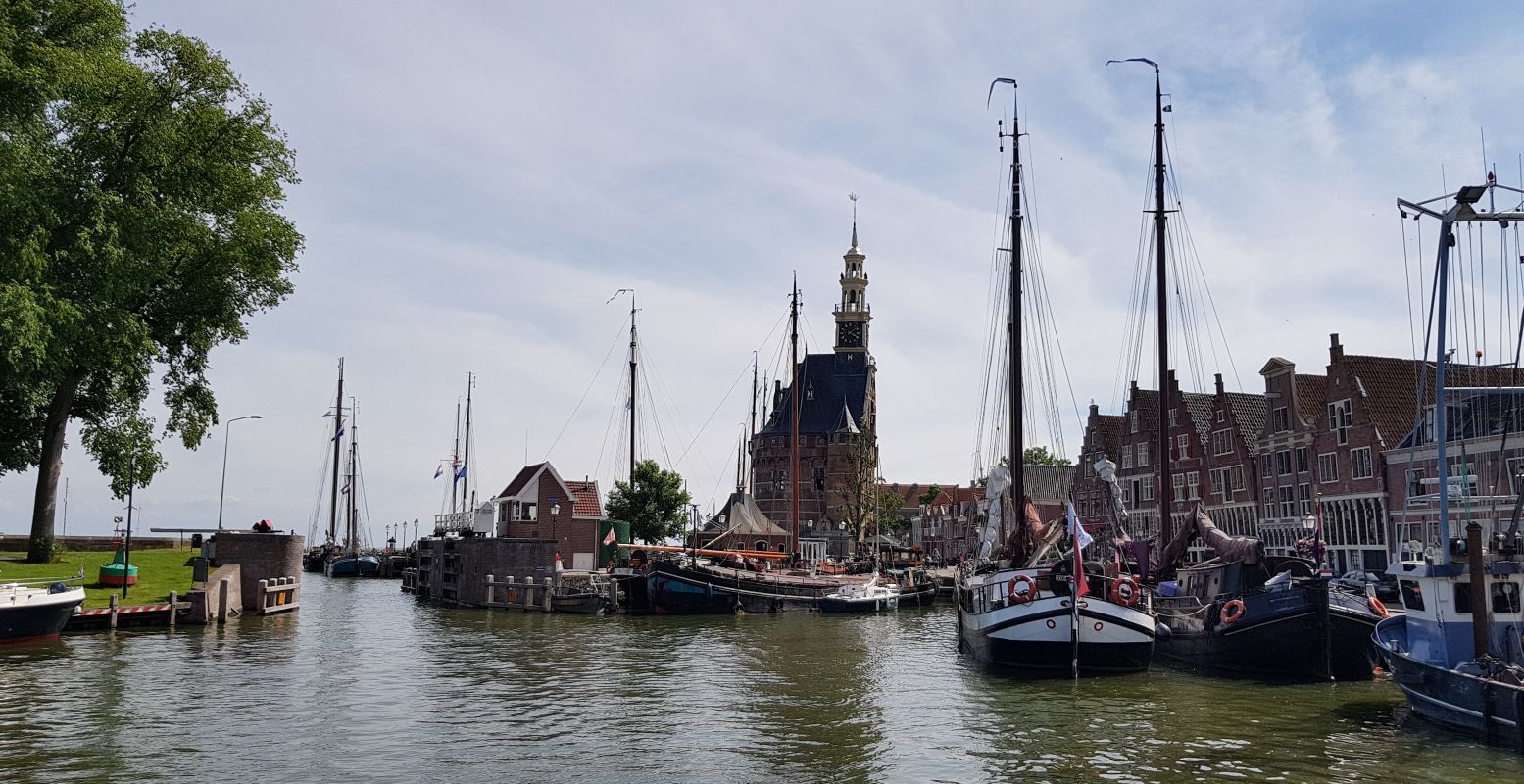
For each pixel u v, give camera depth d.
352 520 119.19
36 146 34.78
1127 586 30.70
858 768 18.47
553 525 78.44
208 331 44.44
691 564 58.94
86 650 32.44
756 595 58.16
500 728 21.78
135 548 71.56
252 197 42.12
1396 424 57.88
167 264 40.47
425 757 19.00
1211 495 74.50
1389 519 55.81
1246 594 30.45
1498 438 45.50
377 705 24.34
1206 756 19.36
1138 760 19.03
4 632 32.34
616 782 17.36
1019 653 30.42
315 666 30.50
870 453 116.31
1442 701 21.45
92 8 36.59
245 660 31.34
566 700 25.58
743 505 82.19
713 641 41.12
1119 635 29.91
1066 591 30.61
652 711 24.08
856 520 107.06
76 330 33.66
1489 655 20.89
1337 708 24.56
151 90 37.94
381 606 58.50
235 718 22.23
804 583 60.78
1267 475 67.81
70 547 59.81
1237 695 26.61
